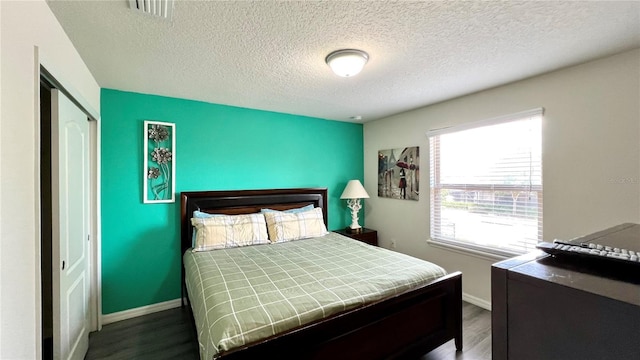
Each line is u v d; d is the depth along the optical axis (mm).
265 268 2113
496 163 2684
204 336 1434
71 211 1827
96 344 2205
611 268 643
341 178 4176
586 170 2084
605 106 1989
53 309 1582
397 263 2227
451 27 1593
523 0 1346
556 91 2236
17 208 1066
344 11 1432
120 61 2004
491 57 1991
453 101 3029
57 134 1592
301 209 3459
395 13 1454
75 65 1805
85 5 1351
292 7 1394
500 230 2654
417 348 1837
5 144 1009
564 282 566
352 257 2402
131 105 2680
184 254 2799
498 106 2625
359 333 1578
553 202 2270
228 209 3127
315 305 1525
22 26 1108
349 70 1945
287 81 2451
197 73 2250
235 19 1494
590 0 1343
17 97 1073
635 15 1469
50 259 1906
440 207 3240
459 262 3021
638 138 1851
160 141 2822
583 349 527
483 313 2668
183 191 2930
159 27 1563
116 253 2594
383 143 3998
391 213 3889
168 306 2836
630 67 1879
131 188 2670
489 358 2006
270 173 3533
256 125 3422
